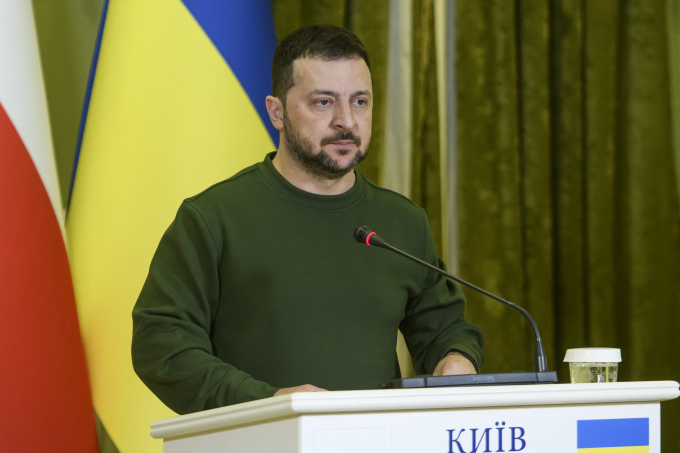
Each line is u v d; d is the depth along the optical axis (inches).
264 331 154.3
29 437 175.9
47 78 229.9
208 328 155.0
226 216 157.6
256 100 205.9
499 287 263.7
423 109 267.1
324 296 157.3
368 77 158.7
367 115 158.4
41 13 231.1
